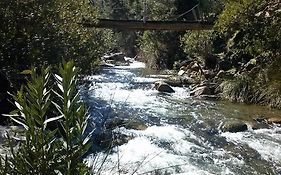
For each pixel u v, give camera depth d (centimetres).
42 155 191
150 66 3002
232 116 1194
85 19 1594
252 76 1533
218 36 2236
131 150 808
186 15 3020
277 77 1422
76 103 198
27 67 1025
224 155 834
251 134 1004
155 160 765
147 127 1009
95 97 1391
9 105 943
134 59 3959
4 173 188
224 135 992
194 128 1045
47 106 194
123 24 1850
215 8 2547
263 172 746
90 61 1288
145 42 3025
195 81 1945
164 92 1698
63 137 198
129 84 1902
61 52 1099
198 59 2291
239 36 2038
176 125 1068
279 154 848
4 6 1060
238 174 732
